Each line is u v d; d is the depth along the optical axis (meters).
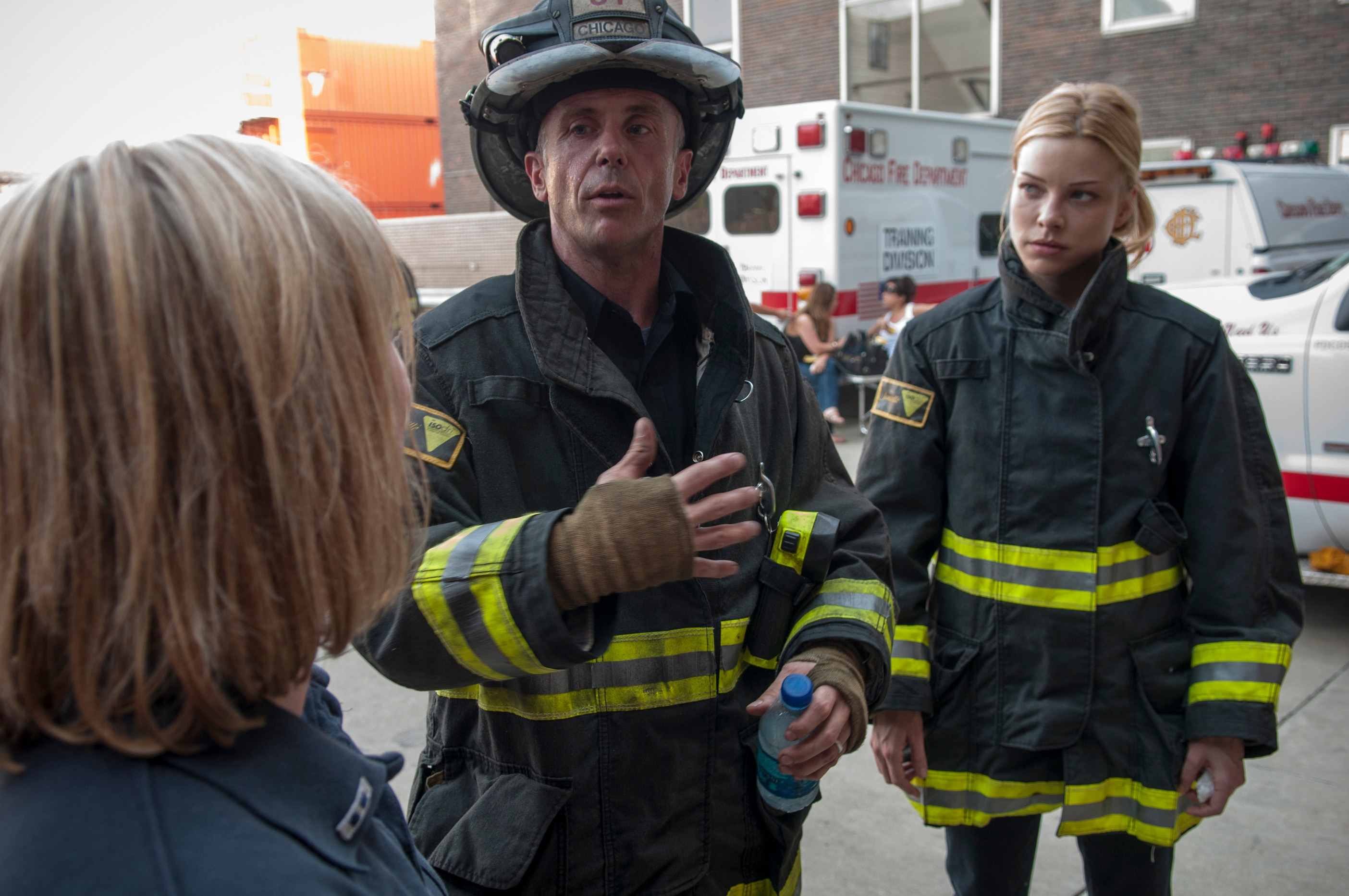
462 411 1.17
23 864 0.47
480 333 1.21
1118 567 1.67
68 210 0.52
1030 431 1.70
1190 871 2.49
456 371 1.19
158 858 0.48
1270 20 10.27
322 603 0.58
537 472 1.19
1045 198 1.66
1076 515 1.68
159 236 0.52
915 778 1.79
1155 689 1.66
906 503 1.81
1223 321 3.92
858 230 7.70
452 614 0.91
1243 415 1.69
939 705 1.78
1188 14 10.69
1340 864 2.49
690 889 1.19
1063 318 1.68
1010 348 1.73
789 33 12.71
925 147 8.28
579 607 0.92
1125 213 1.75
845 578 1.31
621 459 1.19
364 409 0.61
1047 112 1.65
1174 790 1.63
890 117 7.86
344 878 0.55
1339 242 8.41
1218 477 1.64
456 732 1.25
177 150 0.56
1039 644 1.69
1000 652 1.72
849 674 1.17
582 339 1.19
